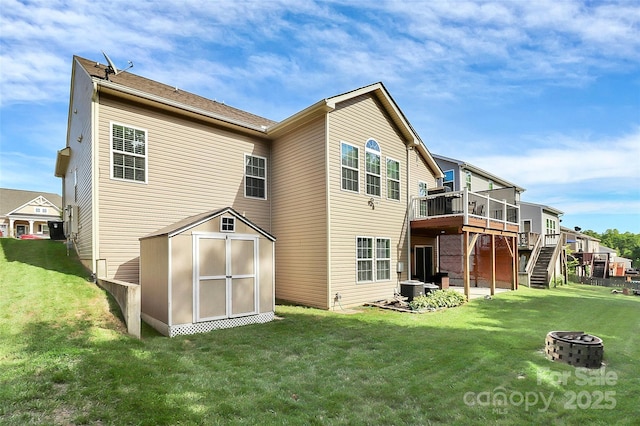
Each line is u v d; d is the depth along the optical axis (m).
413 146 12.98
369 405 3.51
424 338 6.20
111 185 8.07
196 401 3.47
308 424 3.10
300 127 10.48
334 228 9.61
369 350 5.43
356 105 10.66
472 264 16.50
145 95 8.44
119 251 8.09
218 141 10.16
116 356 4.50
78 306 6.23
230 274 7.01
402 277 12.01
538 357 5.13
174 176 9.16
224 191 10.19
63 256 10.09
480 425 3.14
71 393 3.42
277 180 11.23
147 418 3.08
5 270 8.00
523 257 17.58
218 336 6.15
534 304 10.66
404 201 12.45
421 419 3.24
